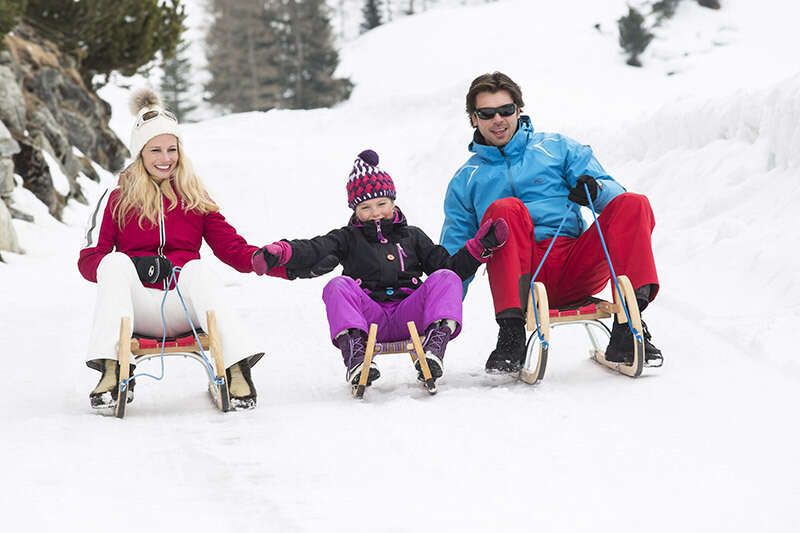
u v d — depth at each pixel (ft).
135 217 41.86
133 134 42.19
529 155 46.34
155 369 49.08
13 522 24.95
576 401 37.52
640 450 30.50
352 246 42.75
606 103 181.16
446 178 128.36
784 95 69.00
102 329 38.17
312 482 28.27
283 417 37.01
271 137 244.01
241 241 43.19
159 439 33.83
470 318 59.00
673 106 88.28
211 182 139.33
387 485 27.76
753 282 54.44
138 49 170.91
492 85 46.09
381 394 41.45
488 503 25.96
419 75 464.65
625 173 89.76
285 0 539.70
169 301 40.34
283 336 56.59
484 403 37.42
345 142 213.87
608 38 379.14
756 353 44.11
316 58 525.34
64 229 107.45
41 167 111.96
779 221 59.82
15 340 56.03
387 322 42.09
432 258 43.06
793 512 24.58
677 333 49.39
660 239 66.74
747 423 33.27
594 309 41.42
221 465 30.25
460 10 533.96
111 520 25.12
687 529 23.67
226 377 39.55
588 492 26.61
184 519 25.16
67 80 154.20
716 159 74.69
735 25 347.77
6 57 129.08
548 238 45.60
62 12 159.33
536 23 462.60
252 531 24.18
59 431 34.76
